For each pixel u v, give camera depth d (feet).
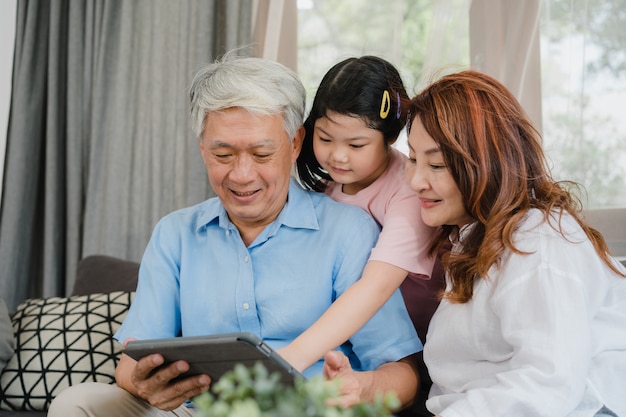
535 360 4.09
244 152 5.07
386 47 8.64
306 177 6.04
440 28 8.20
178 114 9.14
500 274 4.46
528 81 7.88
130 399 5.09
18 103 9.71
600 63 7.70
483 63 8.05
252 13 8.89
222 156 5.11
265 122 5.04
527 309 4.25
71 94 9.70
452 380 4.68
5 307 7.03
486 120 4.62
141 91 9.43
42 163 10.05
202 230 5.61
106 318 6.92
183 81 9.10
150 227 9.30
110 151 9.46
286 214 5.45
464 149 4.59
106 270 7.68
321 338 4.72
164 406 4.63
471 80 4.79
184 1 9.12
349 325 4.83
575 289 4.23
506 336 4.30
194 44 9.04
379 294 5.02
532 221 4.47
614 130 7.64
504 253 4.47
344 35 8.80
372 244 5.42
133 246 9.38
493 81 4.84
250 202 5.22
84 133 9.77
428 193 4.81
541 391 4.02
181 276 5.51
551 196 4.67
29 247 9.87
